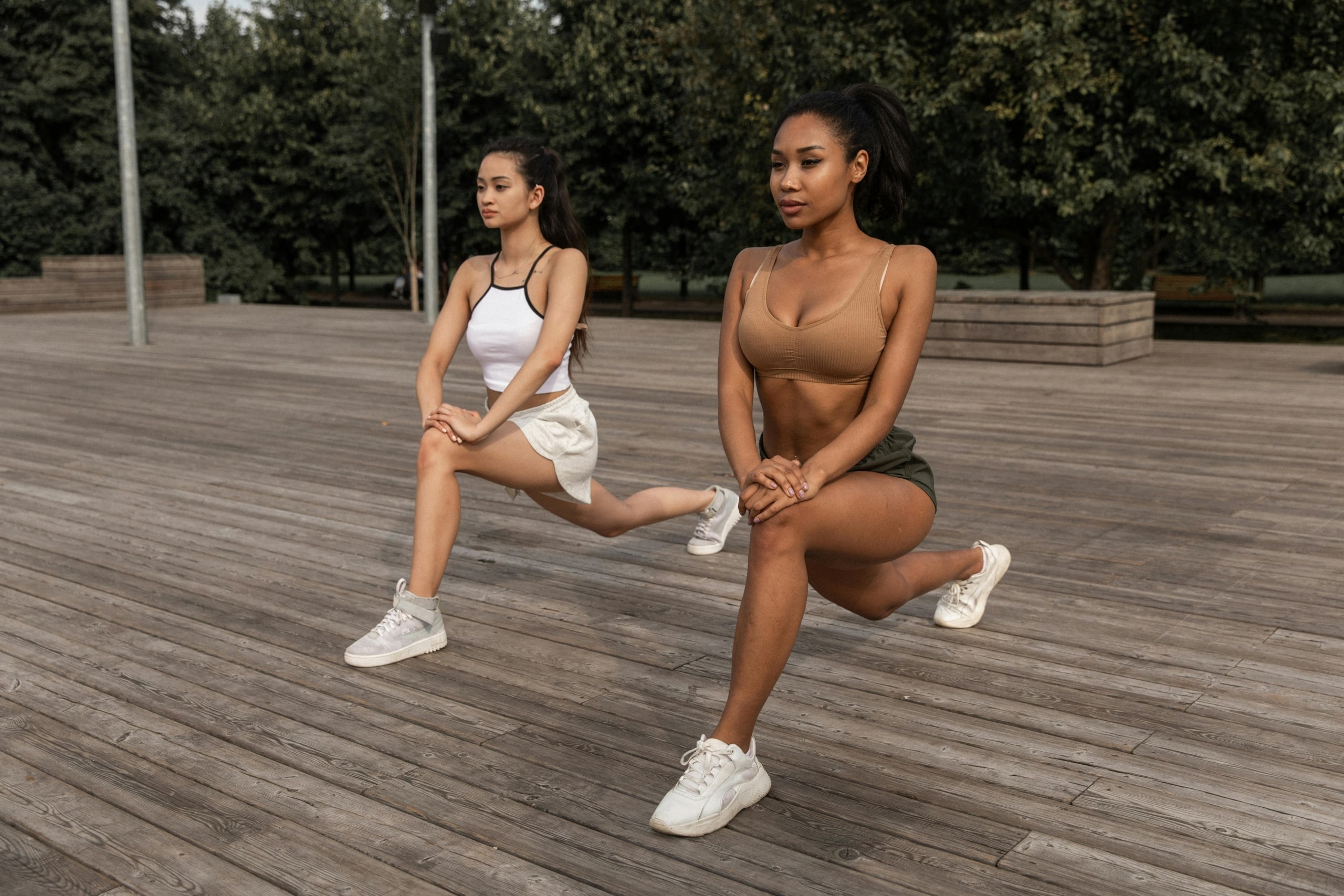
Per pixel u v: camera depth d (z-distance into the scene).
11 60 27.83
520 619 3.71
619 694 3.08
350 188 28.67
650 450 6.69
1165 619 3.68
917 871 2.18
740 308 2.60
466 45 25.50
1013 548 4.54
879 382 2.40
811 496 2.26
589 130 24.17
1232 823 2.36
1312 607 3.79
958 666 3.27
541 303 3.43
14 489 5.69
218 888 2.11
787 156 2.38
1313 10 13.84
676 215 25.30
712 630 3.60
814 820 2.38
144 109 28.80
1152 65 13.79
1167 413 8.02
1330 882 2.14
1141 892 2.10
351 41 29.19
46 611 3.78
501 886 2.12
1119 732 2.82
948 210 16.73
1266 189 14.88
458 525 3.41
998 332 11.36
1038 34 13.41
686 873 2.17
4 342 13.92
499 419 3.29
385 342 13.84
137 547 4.59
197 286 21.80
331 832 2.32
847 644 3.45
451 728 2.85
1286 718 2.90
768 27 15.81
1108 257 17.55
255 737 2.79
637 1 23.25
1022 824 2.36
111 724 2.88
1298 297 30.50
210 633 3.57
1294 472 6.00
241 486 5.77
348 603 3.88
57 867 2.19
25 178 26.70
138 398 9.04
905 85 14.81
